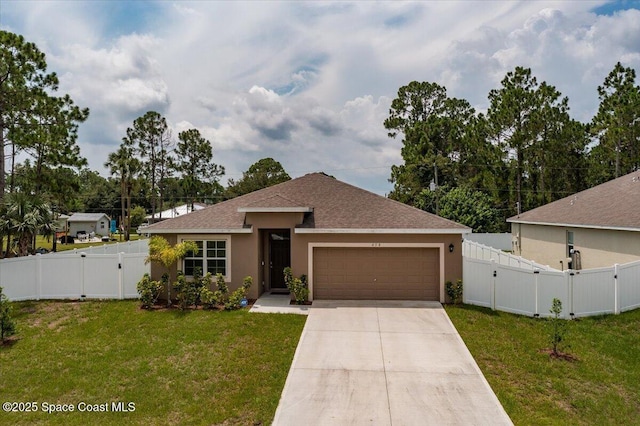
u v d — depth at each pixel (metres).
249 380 8.49
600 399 7.85
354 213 15.21
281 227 14.50
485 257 19.42
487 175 36.53
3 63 19.17
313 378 8.55
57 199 23.91
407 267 14.46
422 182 42.53
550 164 35.38
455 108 50.97
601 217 17.59
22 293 14.23
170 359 9.48
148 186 53.66
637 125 33.38
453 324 11.84
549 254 21.84
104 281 14.49
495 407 7.48
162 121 53.16
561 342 10.45
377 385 8.27
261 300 14.28
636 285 12.70
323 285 14.59
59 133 21.36
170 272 14.52
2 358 9.59
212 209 15.80
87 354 9.78
